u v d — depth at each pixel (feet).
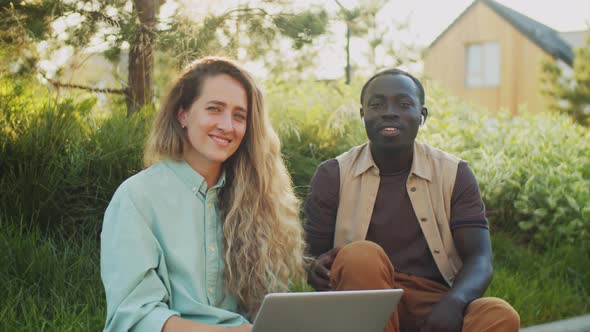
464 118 20.39
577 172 17.35
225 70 7.44
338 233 9.42
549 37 65.92
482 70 66.59
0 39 14.03
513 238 17.40
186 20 14.52
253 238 7.77
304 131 17.08
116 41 14.65
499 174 17.28
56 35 14.58
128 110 15.56
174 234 6.98
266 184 7.84
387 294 6.67
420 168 9.10
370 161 9.25
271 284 7.73
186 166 7.36
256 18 15.15
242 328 6.41
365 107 9.18
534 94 63.21
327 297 6.26
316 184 9.60
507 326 7.62
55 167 12.71
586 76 48.29
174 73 14.69
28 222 12.38
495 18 65.41
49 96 14.25
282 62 16.93
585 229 16.47
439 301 8.15
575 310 14.05
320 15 15.96
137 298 6.49
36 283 10.63
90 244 12.26
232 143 7.36
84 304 10.30
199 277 7.10
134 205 6.81
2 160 12.76
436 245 8.98
